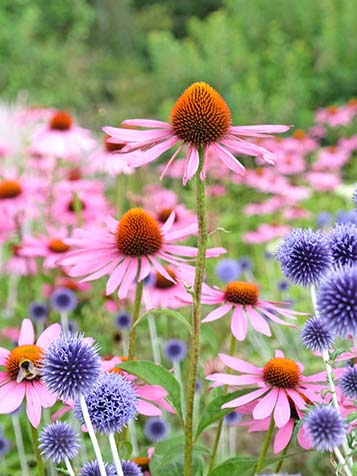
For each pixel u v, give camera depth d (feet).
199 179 1.57
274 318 2.05
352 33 10.52
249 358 4.00
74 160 4.95
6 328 3.80
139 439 2.98
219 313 2.06
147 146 1.66
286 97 9.89
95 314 3.70
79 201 3.99
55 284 3.65
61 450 1.55
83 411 1.44
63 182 4.17
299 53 10.69
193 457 1.92
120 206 3.92
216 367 2.87
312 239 1.65
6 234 3.92
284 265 1.67
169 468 1.90
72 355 1.46
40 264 3.78
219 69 10.62
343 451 1.57
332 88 10.37
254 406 1.82
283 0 11.94
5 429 3.21
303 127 9.35
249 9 12.18
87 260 2.07
